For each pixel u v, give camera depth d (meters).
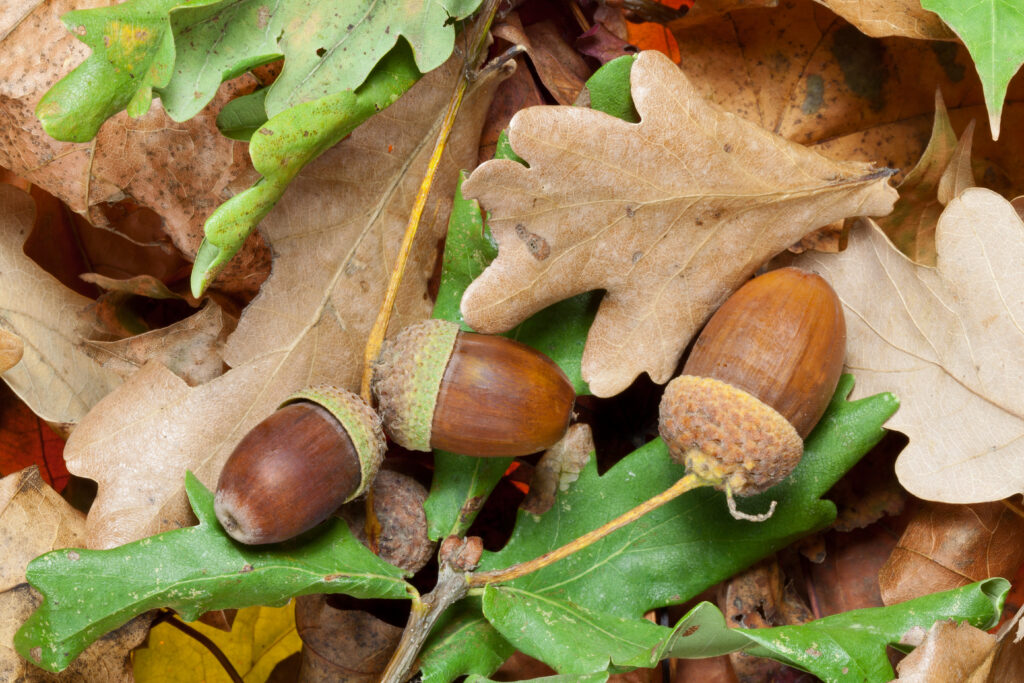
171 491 0.42
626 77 0.41
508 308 0.41
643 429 0.44
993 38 0.41
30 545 0.42
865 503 0.44
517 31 0.44
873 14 0.43
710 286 0.42
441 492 0.42
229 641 0.46
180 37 0.40
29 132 0.42
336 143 0.42
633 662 0.40
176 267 0.45
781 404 0.41
